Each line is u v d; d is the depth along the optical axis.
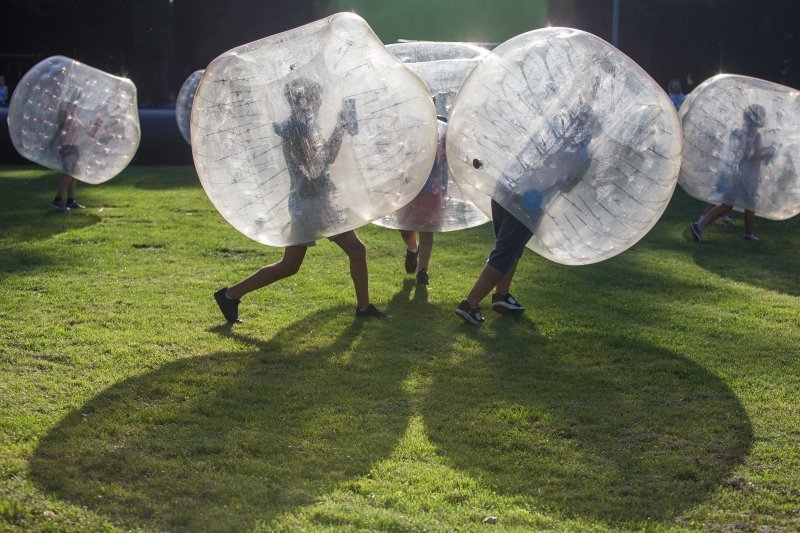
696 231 11.22
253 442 4.52
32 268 8.30
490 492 4.09
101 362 5.64
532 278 8.70
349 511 3.82
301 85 5.89
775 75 36.16
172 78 36.25
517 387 5.52
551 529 3.77
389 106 5.99
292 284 8.02
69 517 3.69
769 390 5.59
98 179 12.16
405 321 6.92
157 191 14.99
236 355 5.94
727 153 10.38
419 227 7.76
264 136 5.94
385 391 5.37
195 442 4.50
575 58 6.22
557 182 6.21
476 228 11.57
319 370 5.71
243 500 3.88
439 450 4.55
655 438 4.79
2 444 4.33
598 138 6.16
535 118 6.21
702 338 6.73
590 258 6.50
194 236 10.27
